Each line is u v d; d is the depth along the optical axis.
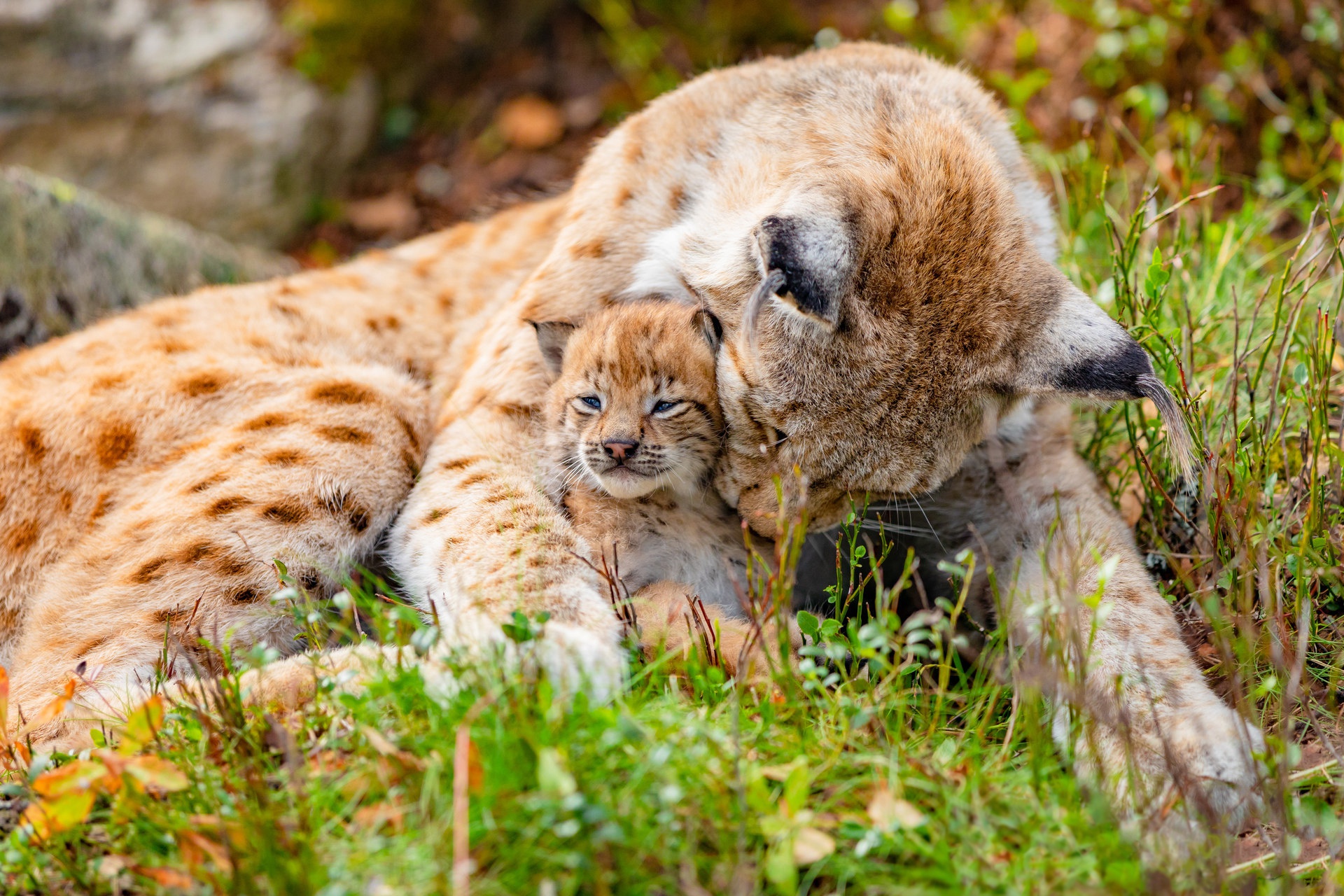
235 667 6.39
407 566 7.37
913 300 6.49
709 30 16.36
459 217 15.63
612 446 6.85
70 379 7.82
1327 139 10.39
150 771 5.07
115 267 10.72
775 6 16.28
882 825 4.88
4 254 9.63
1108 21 11.51
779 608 5.93
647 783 4.95
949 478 7.09
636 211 7.79
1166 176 9.86
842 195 6.43
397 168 16.67
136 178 15.22
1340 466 7.15
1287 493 7.19
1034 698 5.54
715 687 5.96
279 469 7.34
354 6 16.38
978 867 4.88
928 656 6.62
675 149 7.81
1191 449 6.70
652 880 4.63
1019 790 5.39
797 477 6.28
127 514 7.40
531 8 17.67
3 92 14.97
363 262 9.55
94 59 15.34
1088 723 5.59
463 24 17.34
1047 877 4.89
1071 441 7.85
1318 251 7.68
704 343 6.95
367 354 8.65
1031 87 11.05
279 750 5.42
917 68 8.40
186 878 4.73
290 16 16.14
